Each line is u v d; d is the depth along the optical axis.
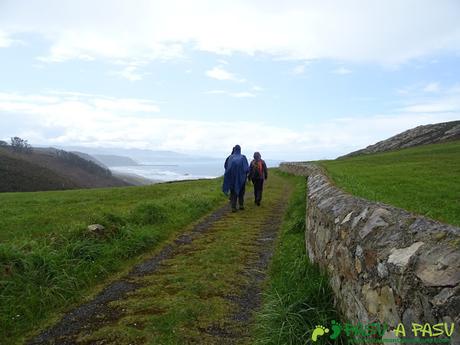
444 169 20.58
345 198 5.60
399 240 3.23
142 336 4.53
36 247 6.49
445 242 2.74
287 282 5.54
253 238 8.91
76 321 5.02
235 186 12.62
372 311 3.24
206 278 6.34
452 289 2.27
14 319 4.89
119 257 7.39
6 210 14.85
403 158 36.44
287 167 35.34
